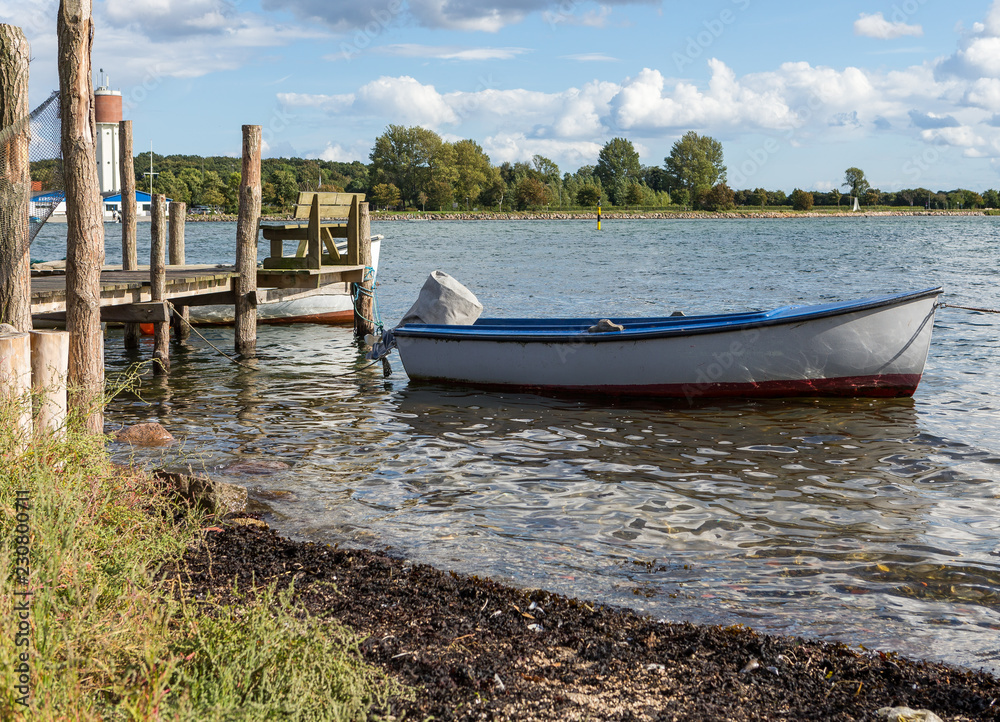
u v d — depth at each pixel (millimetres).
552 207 139000
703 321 11266
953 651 4164
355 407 10156
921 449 7949
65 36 6520
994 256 40625
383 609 4457
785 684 3773
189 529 5172
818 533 5840
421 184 125438
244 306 13797
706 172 137125
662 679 3785
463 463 7707
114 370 12578
